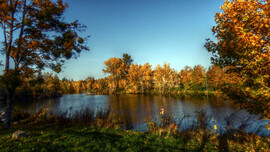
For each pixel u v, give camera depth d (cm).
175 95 4300
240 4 462
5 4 940
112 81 6781
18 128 906
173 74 5916
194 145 621
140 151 509
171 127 807
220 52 514
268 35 414
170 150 543
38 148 491
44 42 995
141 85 6322
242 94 489
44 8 924
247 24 442
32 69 962
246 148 571
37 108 2498
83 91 10231
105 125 1013
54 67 1077
